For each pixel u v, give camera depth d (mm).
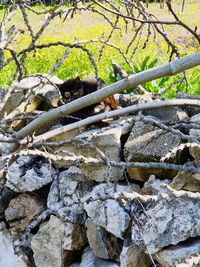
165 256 2371
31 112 3184
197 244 2395
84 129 2975
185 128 2682
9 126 3066
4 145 2693
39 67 7262
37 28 9602
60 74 6840
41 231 2865
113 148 2707
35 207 2990
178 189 2518
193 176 2506
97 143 2730
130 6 3072
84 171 2777
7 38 2578
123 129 2787
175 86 5059
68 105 2027
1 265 3086
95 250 2707
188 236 2381
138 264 2533
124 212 2510
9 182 2949
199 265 1920
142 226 2418
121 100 3381
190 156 2631
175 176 2562
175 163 2561
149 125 2730
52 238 2836
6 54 7621
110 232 2625
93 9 3119
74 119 3180
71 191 2838
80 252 2896
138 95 3408
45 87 3391
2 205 3094
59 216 2816
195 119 2758
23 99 3131
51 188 2912
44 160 2977
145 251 2414
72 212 2791
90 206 2666
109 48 8711
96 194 2686
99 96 1921
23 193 3023
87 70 6832
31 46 2732
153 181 2598
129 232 2520
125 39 9672
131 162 2469
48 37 9961
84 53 7945
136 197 2152
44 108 3363
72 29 11453
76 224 2793
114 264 2656
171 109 2869
